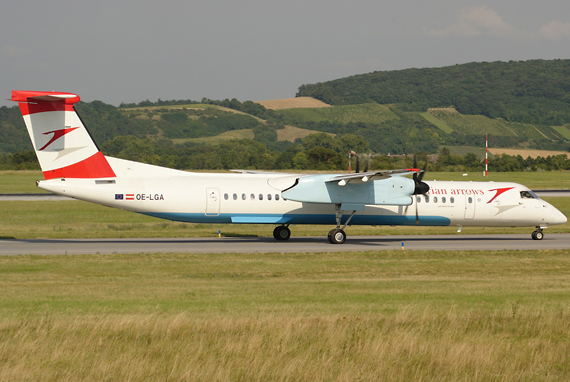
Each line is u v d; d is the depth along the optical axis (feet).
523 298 134.92
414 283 159.84
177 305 121.29
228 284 154.71
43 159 226.38
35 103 222.28
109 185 234.99
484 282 163.84
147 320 100.48
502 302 128.26
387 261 207.72
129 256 207.51
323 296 135.23
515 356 89.04
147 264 191.83
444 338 96.89
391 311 114.83
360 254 223.10
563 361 88.33
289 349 89.10
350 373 81.92
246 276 172.45
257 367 82.99
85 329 96.78
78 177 231.91
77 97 224.94
